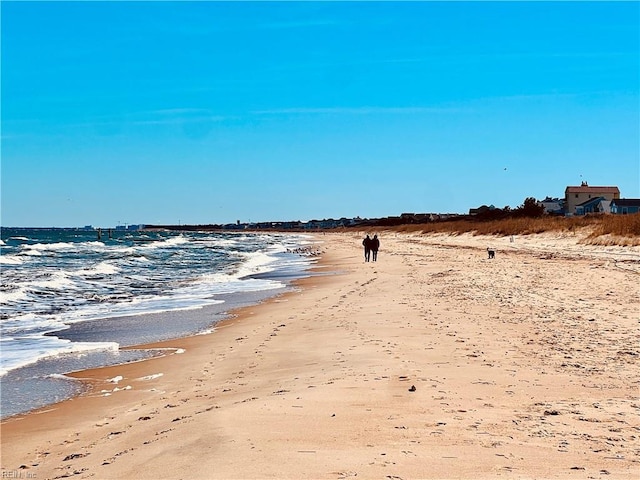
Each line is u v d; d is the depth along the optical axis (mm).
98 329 16219
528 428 6480
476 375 9117
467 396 7867
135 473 5586
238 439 6109
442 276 27125
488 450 5730
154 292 25328
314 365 10578
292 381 9312
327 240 115250
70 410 8945
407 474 5074
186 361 12156
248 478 5020
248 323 16828
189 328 16328
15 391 10055
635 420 6809
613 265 27938
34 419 8523
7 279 29250
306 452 5641
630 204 96312
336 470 5156
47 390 10109
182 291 25703
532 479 5016
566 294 18969
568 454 5652
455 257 42219
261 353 12344
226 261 47438
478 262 35469
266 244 93812
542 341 11859
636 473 5172
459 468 5238
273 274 34875
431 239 80875
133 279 31188
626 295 18328
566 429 6449
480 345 11602
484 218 88938
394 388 8328
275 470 5180
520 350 11078
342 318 16109
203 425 6848
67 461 6574
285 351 12305
